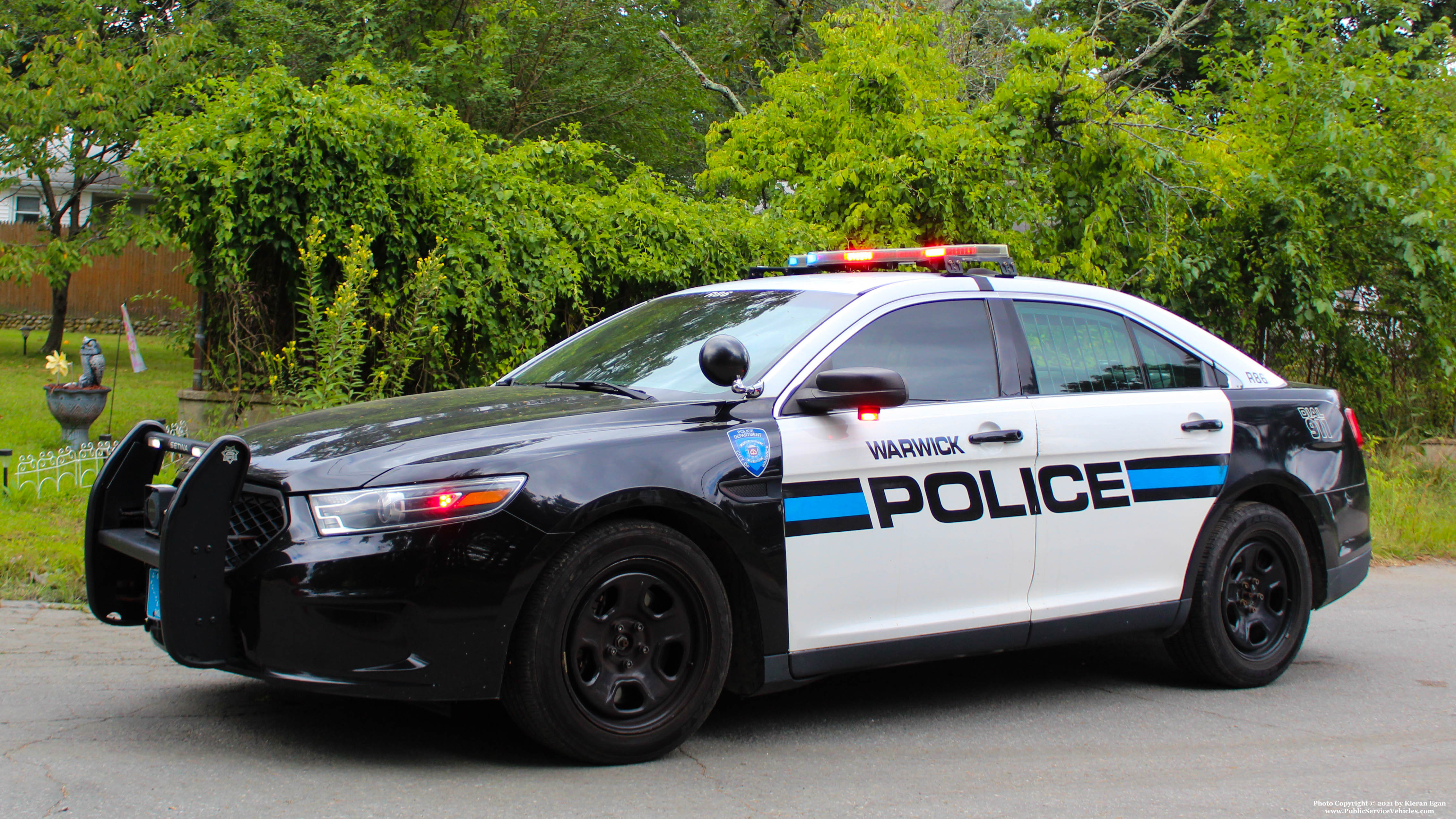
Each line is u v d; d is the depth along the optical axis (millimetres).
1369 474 10789
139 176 8727
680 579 3764
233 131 8578
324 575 3359
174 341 13703
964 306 4602
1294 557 5188
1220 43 13070
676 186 10898
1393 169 11688
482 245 8586
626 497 3635
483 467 3518
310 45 18078
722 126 13273
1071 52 10758
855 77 11477
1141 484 4742
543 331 9023
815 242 10406
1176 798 3658
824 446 4035
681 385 4254
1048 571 4512
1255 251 11648
